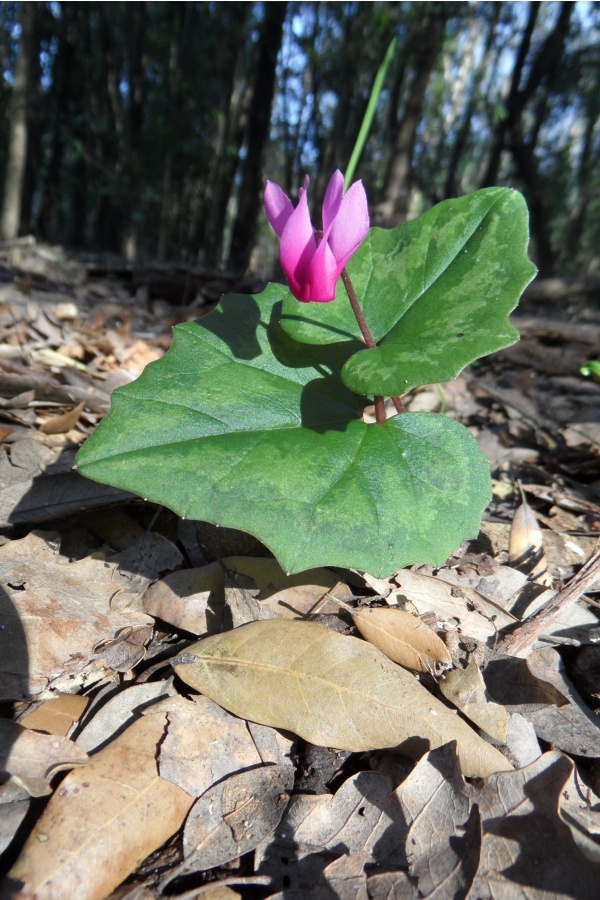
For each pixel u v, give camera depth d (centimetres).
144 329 38
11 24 126
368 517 10
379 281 13
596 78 132
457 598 12
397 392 10
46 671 10
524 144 102
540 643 12
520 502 19
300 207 10
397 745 9
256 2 112
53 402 19
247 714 10
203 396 12
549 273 103
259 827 8
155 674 11
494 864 8
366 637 11
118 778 8
